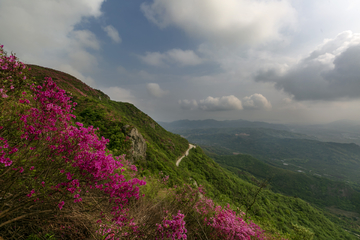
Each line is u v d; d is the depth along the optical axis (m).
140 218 3.03
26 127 2.01
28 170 2.09
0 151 1.82
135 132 27.31
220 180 48.41
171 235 2.57
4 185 1.91
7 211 1.88
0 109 1.94
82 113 28.20
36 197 1.94
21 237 2.01
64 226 2.28
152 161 28.08
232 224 3.98
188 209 4.15
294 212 49.94
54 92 2.22
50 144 2.13
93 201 2.54
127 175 5.22
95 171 2.21
